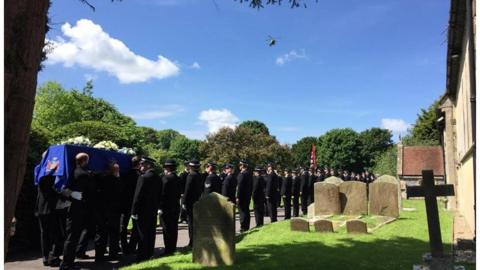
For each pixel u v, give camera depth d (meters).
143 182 9.23
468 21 9.65
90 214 9.36
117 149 12.21
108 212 9.56
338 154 81.31
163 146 92.81
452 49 15.56
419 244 10.34
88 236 9.55
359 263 8.33
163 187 9.99
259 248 10.02
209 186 13.12
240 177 14.05
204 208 8.57
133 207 9.24
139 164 10.71
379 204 15.70
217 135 54.91
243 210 14.04
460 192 18.11
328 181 19.22
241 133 55.25
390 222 14.35
